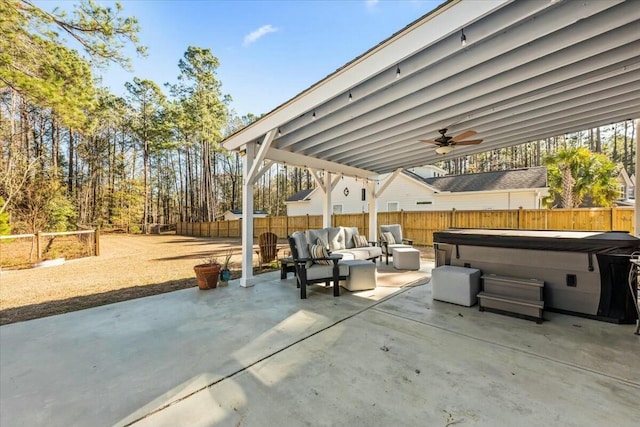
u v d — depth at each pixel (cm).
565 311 364
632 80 340
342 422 182
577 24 257
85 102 791
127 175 2398
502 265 407
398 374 236
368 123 450
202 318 372
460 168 2616
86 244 1001
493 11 229
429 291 489
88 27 719
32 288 545
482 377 229
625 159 2181
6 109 1215
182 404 203
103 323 358
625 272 329
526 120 468
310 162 678
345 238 724
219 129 2159
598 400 199
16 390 221
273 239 765
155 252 1114
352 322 352
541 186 1131
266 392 215
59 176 1534
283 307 412
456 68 306
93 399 209
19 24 631
